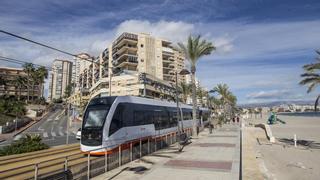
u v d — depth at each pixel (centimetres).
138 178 1091
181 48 3130
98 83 8512
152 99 2352
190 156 1590
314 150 2150
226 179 1049
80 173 1063
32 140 2062
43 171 1204
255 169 1297
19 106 7388
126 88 7319
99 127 1638
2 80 10888
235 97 10025
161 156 1656
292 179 1245
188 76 11131
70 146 2306
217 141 2348
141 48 9438
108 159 1275
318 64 2238
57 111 11019
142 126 2036
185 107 3388
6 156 1691
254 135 3344
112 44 10062
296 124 5944
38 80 11850
